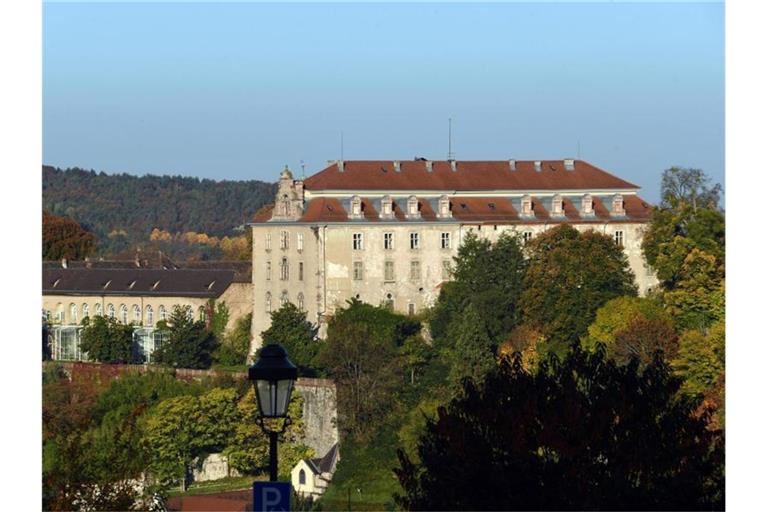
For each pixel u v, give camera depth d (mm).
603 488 80562
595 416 82438
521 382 85938
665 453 82000
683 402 84500
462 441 83375
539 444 82312
